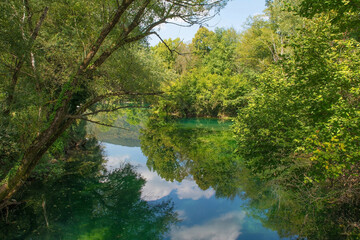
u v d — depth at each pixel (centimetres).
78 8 632
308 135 605
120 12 565
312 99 599
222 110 3588
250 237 587
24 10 566
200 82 3531
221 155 1438
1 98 588
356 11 505
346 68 565
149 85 912
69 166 1154
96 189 919
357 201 654
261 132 895
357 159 483
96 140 1925
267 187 914
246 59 3053
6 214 682
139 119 3356
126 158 1423
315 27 638
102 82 776
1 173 675
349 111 501
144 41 701
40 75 621
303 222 645
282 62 688
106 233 615
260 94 1003
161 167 1248
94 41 634
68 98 572
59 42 680
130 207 782
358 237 546
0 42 517
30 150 548
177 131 2375
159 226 650
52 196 829
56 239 588
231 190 912
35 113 573
